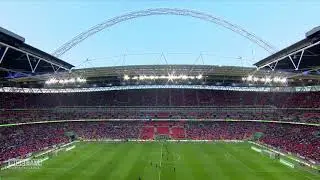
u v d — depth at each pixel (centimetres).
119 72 8312
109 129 10738
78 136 10231
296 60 6688
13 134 8294
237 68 7662
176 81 10700
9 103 9938
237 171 5869
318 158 6669
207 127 10912
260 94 11950
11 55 6297
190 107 11656
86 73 8400
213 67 7625
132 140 10038
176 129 10831
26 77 8044
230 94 12169
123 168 6041
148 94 12219
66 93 12038
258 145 9100
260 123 10744
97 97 12094
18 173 5581
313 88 10475
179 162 6650
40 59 6388
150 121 11156
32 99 10931
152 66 7656
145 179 5225
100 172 5706
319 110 9312
